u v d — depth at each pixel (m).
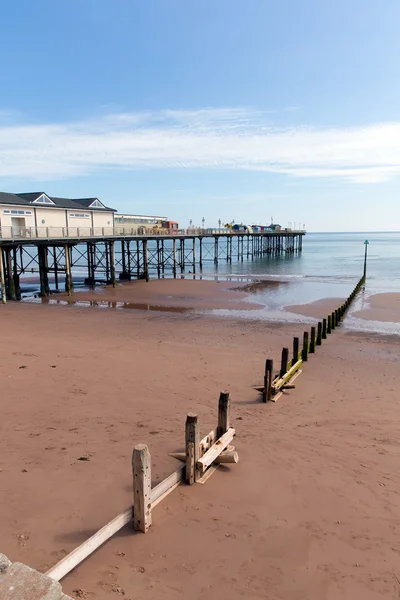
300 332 20.16
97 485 6.38
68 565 4.32
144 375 12.48
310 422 9.49
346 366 14.49
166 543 5.20
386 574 4.86
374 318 24.20
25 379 11.58
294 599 4.46
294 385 11.98
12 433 8.19
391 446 8.26
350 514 6.01
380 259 74.88
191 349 16.14
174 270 48.06
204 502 6.13
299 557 5.10
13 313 24.22
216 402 10.42
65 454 7.37
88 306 27.88
